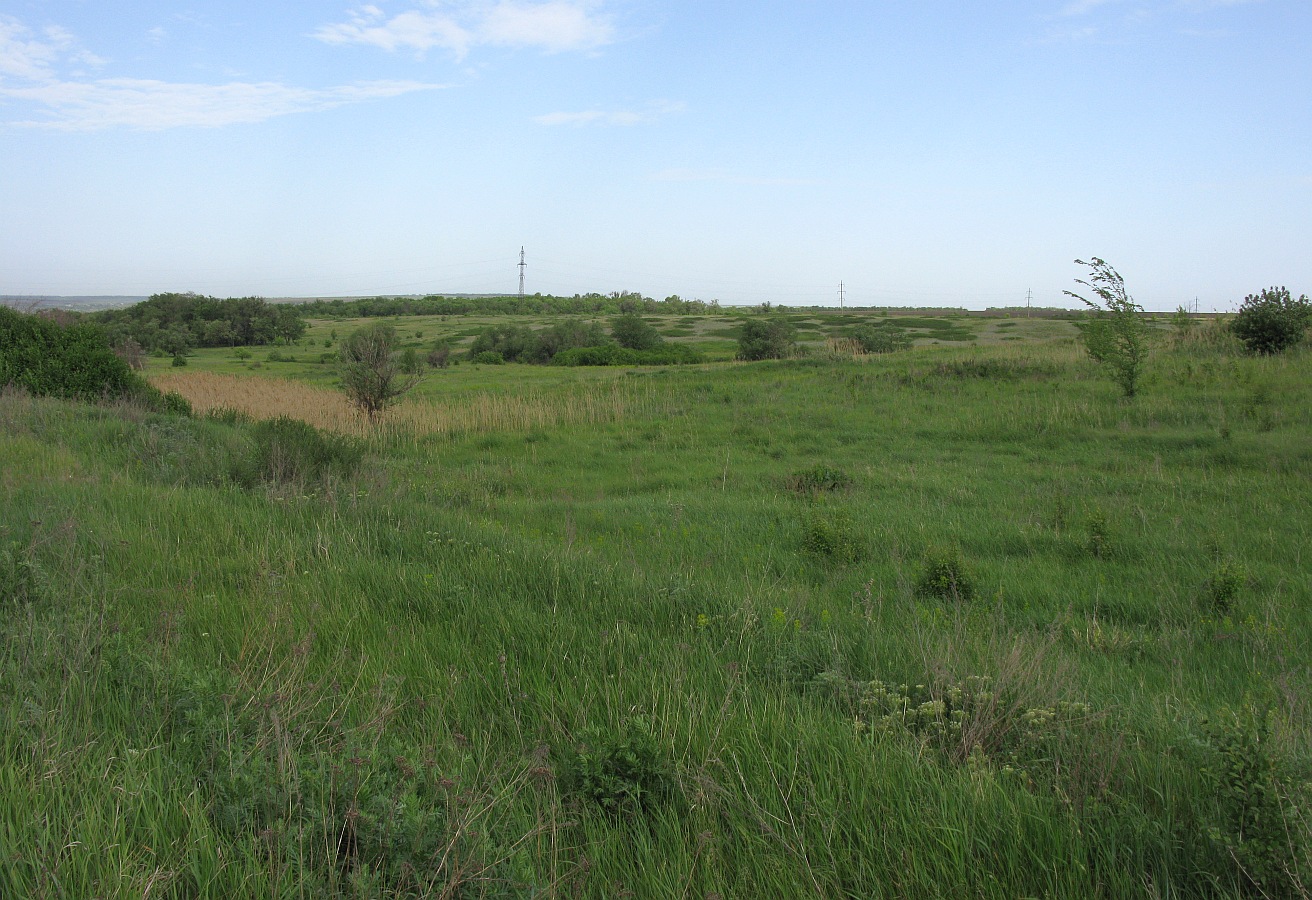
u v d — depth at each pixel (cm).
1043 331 7194
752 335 5372
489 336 7512
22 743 275
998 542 876
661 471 1470
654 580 589
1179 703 416
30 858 208
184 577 544
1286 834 239
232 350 8519
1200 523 941
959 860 249
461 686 383
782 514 1019
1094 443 1517
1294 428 1449
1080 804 281
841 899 242
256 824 244
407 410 2206
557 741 331
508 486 1339
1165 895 239
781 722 340
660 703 364
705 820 274
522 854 237
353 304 17362
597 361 6350
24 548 521
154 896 211
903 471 1361
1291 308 2295
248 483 978
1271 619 605
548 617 487
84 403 1605
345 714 326
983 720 359
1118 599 671
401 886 221
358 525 717
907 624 539
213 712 312
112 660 355
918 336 7006
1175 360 2308
